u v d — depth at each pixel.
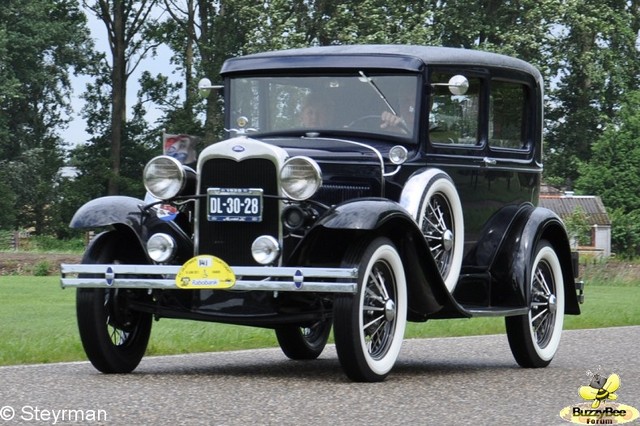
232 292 9.98
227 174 9.96
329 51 11.36
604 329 16.64
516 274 11.42
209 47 66.12
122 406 7.86
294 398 8.44
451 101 11.25
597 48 58.31
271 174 9.86
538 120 12.52
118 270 9.78
